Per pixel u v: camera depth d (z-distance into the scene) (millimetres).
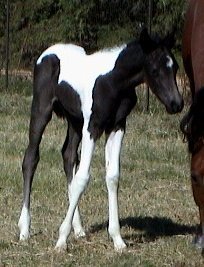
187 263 7547
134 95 7883
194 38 8297
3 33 28766
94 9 26828
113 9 26641
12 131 14836
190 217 9359
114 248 7969
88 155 7766
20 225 8344
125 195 10391
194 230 8797
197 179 6402
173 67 7625
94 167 11977
